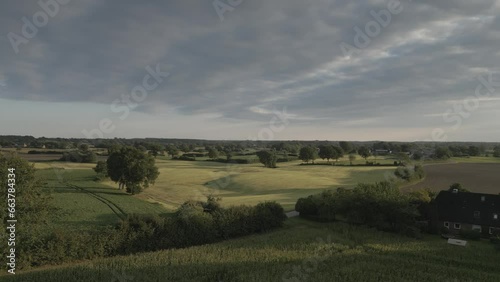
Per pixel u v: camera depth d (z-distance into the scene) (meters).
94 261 35.84
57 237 36.38
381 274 32.97
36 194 38.41
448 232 52.31
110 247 39.47
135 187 81.69
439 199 57.69
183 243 44.38
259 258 37.62
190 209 48.81
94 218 54.09
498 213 52.22
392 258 38.19
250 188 96.12
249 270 33.47
